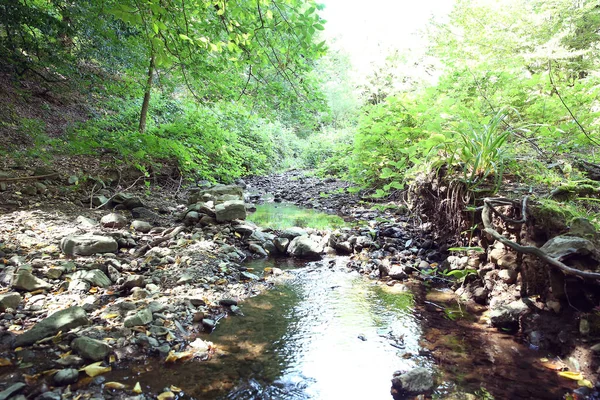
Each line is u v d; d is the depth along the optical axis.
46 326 2.17
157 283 3.12
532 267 2.42
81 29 7.74
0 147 6.07
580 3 7.20
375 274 3.69
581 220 2.32
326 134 16.36
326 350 2.28
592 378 1.87
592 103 4.27
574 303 2.16
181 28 3.10
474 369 2.06
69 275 2.97
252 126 13.62
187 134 8.70
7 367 1.87
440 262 3.88
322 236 4.97
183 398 1.78
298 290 3.28
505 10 8.10
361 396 1.85
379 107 7.07
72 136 6.44
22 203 4.92
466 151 3.46
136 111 9.90
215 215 5.06
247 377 1.98
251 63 3.34
